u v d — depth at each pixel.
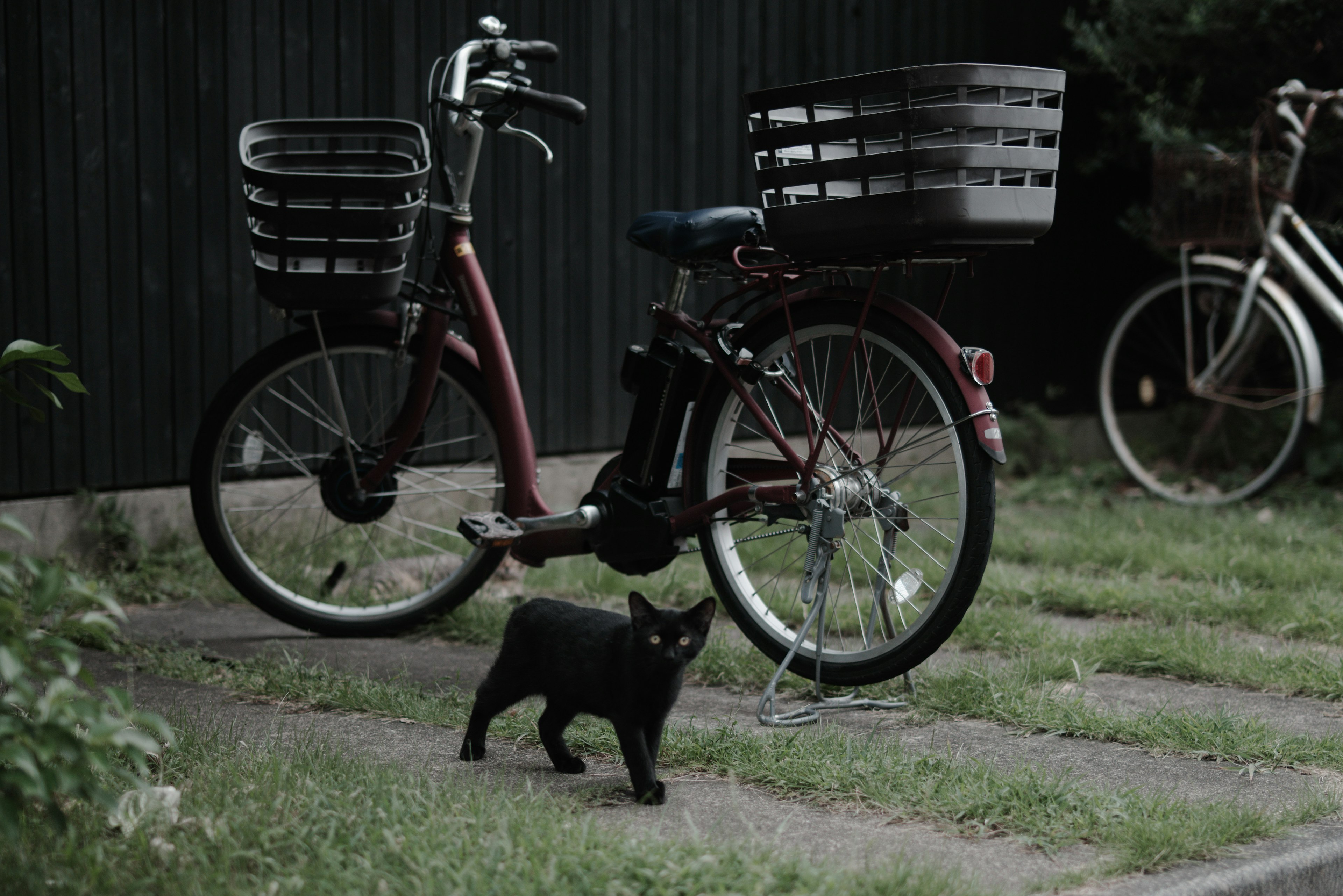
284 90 5.45
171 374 5.29
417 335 4.32
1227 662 3.78
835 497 3.42
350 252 3.85
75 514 5.01
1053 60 8.08
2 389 2.56
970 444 3.25
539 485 5.86
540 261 6.26
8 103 4.77
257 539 5.24
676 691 2.65
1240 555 5.27
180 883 2.05
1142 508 6.59
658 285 6.79
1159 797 2.57
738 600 3.70
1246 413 7.81
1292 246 7.27
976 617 4.29
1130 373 8.52
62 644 2.04
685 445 3.74
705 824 2.49
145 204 5.15
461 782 2.72
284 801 2.41
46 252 4.90
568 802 2.59
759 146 3.28
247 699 3.46
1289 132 6.45
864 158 3.11
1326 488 7.09
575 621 2.79
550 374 6.36
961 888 2.14
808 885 2.10
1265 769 2.92
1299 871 2.35
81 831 2.25
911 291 7.42
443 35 5.88
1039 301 8.08
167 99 5.16
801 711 3.37
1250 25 6.99
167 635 4.29
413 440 4.30
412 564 5.04
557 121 6.23
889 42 7.43
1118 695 3.62
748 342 3.72
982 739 3.17
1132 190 8.48
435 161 4.69
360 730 3.18
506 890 2.05
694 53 6.71
